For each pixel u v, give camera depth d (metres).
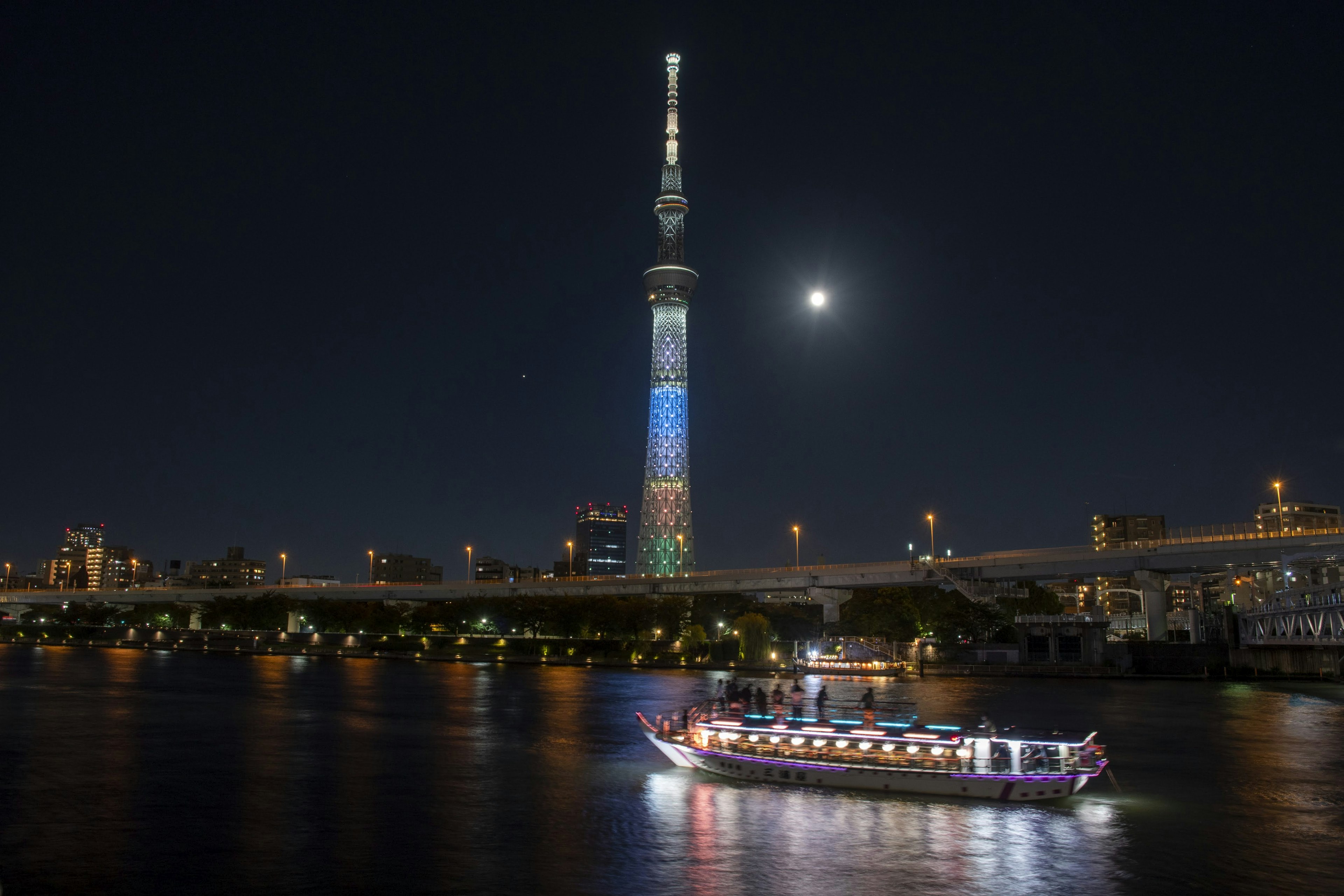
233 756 79.06
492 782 68.44
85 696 125.50
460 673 178.25
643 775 70.75
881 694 134.50
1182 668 184.50
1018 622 193.00
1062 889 45.41
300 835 53.88
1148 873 47.69
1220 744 87.81
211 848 51.19
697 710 72.56
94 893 44.34
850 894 44.47
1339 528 181.50
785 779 65.38
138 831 54.59
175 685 144.62
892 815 57.38
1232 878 47.16
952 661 194.62
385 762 76.69
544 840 52.69
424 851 50.72
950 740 61.81
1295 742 89.81
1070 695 137.25
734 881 46.09
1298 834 54.97
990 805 60.06
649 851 50.59
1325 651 180.25
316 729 95.44
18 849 50.91
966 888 45.41
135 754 79.56
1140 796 64.19
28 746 83.56
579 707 116.75
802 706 77.69
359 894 44.28
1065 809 59.72
